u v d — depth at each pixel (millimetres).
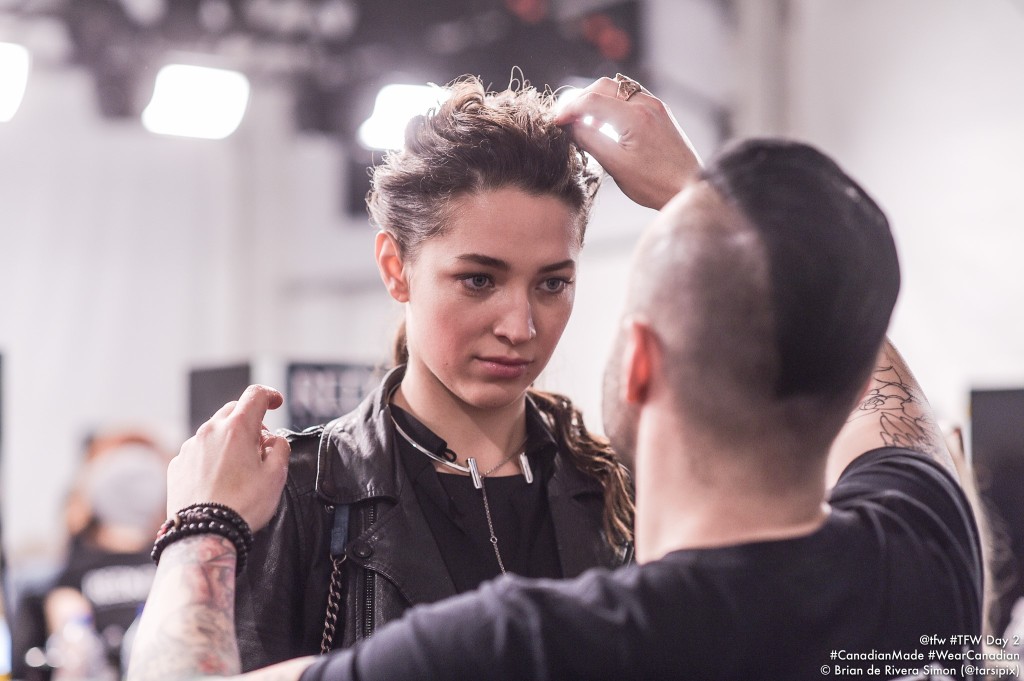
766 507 776
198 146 5379
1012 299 4359
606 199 5160
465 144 1033
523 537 1117
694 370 750
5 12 4570
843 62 4957
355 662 745
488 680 718
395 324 1276
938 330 4586
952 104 4566
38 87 4949
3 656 2271
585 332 5207
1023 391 2195
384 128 4961
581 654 717
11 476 4887
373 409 1136
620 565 1142
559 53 4629
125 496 3400
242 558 890
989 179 4441
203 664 773
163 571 850
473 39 4652
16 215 4996
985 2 4469
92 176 5137
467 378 1067
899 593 784
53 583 3191
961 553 844
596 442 1188
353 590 1045
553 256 1047
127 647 2852
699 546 770
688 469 780
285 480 972
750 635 733
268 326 5488
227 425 943
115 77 4840
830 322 729
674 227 766
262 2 4703
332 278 5602
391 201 1095
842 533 793
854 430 954
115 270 5203
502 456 1141
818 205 745
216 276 5418
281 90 5180
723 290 730
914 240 4684
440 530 1097
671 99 4953
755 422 750
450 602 767
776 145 781
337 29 4785
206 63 4895
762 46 5125
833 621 753
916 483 874
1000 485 2189
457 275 1040
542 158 1035
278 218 5480
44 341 5039
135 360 5230
